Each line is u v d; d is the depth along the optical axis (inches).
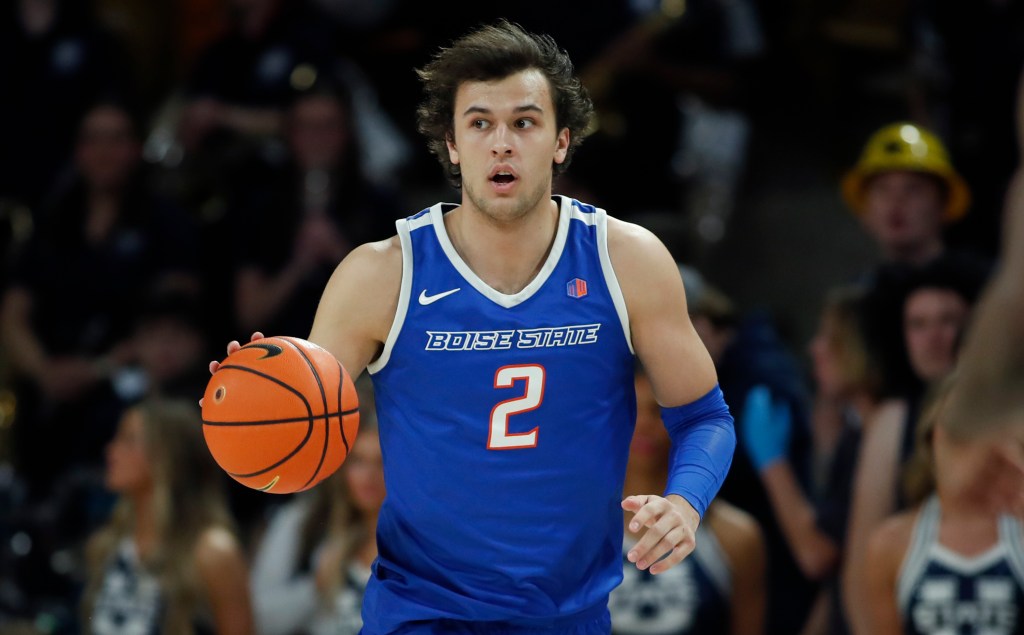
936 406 690.2
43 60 1347.2
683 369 511.2
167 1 1584.6
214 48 1312.7
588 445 505.4
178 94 1409.9
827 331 874.8
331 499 884.6
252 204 1208.8
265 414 464.1
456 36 1400.1
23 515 1016.9
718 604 776.3
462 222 510.9
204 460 857.5
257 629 877.8
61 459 1141.7
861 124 1392.7
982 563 706.8
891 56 1385.3
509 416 498.9
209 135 1278.3
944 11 1279.5
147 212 1210.6
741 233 1369.3
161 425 842.2
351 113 1207.6
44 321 1190.3
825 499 857.5
